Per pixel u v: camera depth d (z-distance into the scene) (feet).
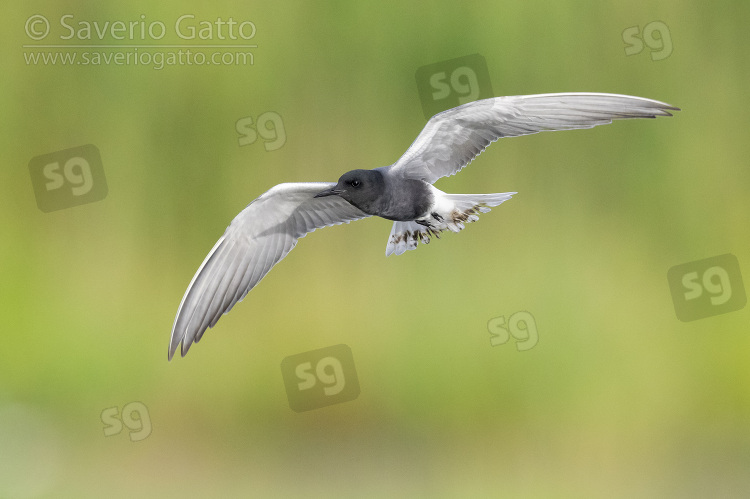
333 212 27.02
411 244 25.86
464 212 25.16
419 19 55.31
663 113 25.12
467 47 55.21
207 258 27.22
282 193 26.20
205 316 27.07
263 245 27.25
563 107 25.16
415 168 25.25
